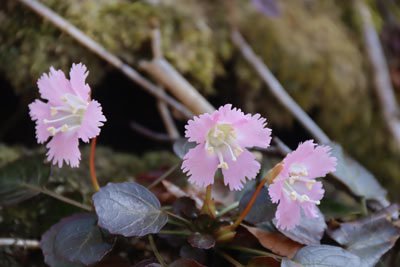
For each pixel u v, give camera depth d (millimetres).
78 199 428
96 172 511
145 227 387
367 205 448
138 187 397
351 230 414
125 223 386
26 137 637
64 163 492
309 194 391
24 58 543
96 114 383
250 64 675
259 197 407
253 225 411
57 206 427
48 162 429
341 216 431
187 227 407
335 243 418
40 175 427
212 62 626
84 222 396
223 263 409
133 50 574
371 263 403
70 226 394
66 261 391
